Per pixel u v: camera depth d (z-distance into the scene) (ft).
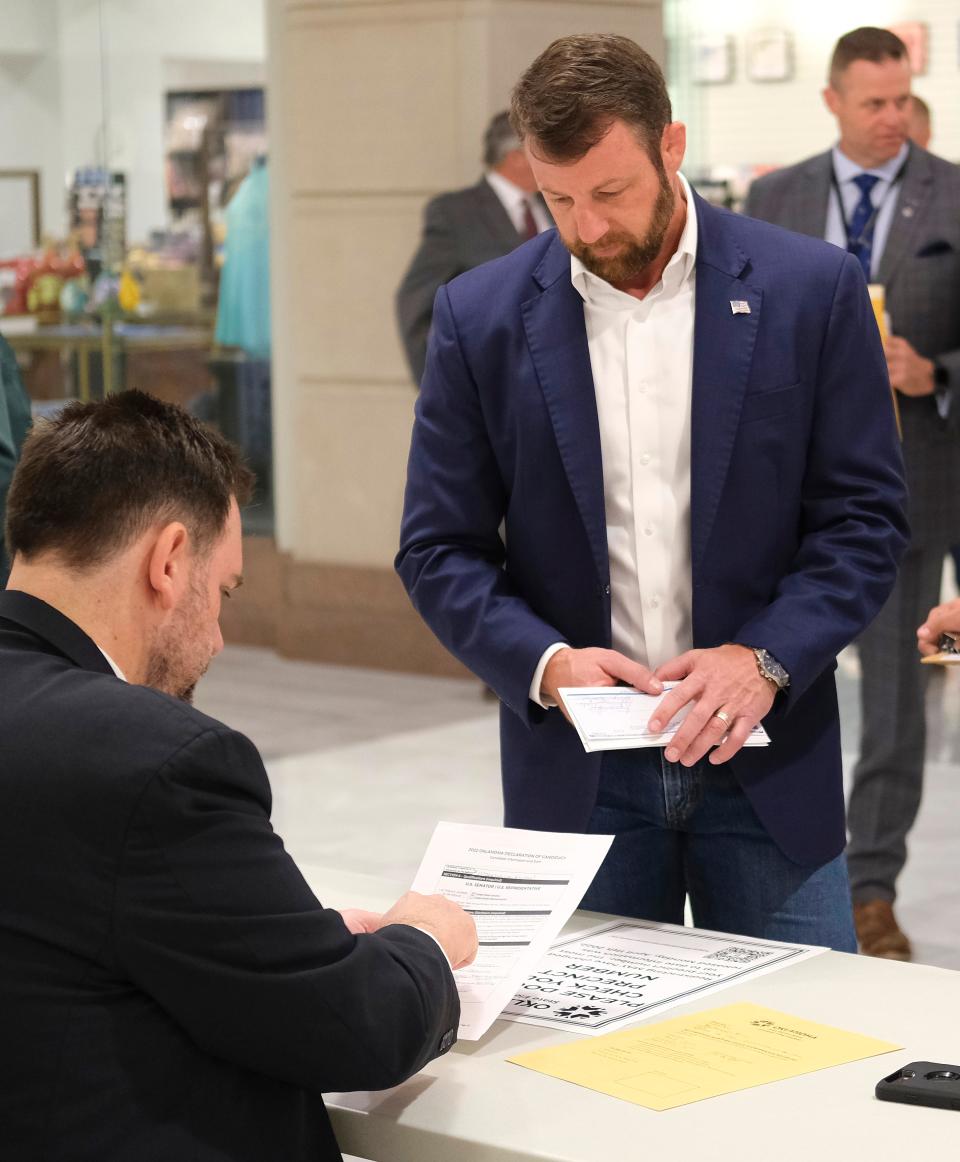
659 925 6.52
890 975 5.85
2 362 10.07
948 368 12.59
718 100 20.89
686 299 6.81
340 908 6.56
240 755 4.50
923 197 13.08
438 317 7.12
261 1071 4.50
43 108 20.93
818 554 6.75
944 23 19.67
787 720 6.86
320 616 23.36
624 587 6.95
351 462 22.62
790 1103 4.80
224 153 21.83
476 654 6.79
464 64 20.63
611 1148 4.57
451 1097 4.96
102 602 4.71
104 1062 4.35
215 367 22.41
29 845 4.33
